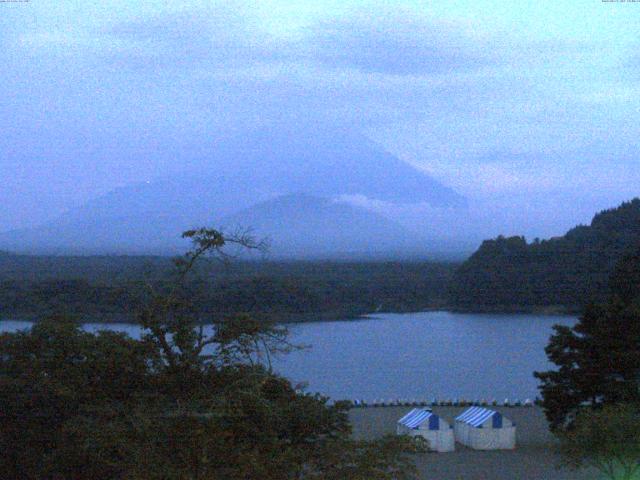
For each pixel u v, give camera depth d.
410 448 14.62
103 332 18.06
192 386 16.83
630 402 29.91
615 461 26.56
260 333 17.61
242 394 15.00
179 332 17.42
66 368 17.06
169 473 13.38
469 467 28.56
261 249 18.23
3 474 16.55
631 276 48.28
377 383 42.28
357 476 13.96
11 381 16.62
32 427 16.52
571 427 30.92
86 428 14.64
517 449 32.09
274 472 14.01
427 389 41.56
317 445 15.29
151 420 14.56
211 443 13.87
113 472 15.62
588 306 34.12
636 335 32.66
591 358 32.91
